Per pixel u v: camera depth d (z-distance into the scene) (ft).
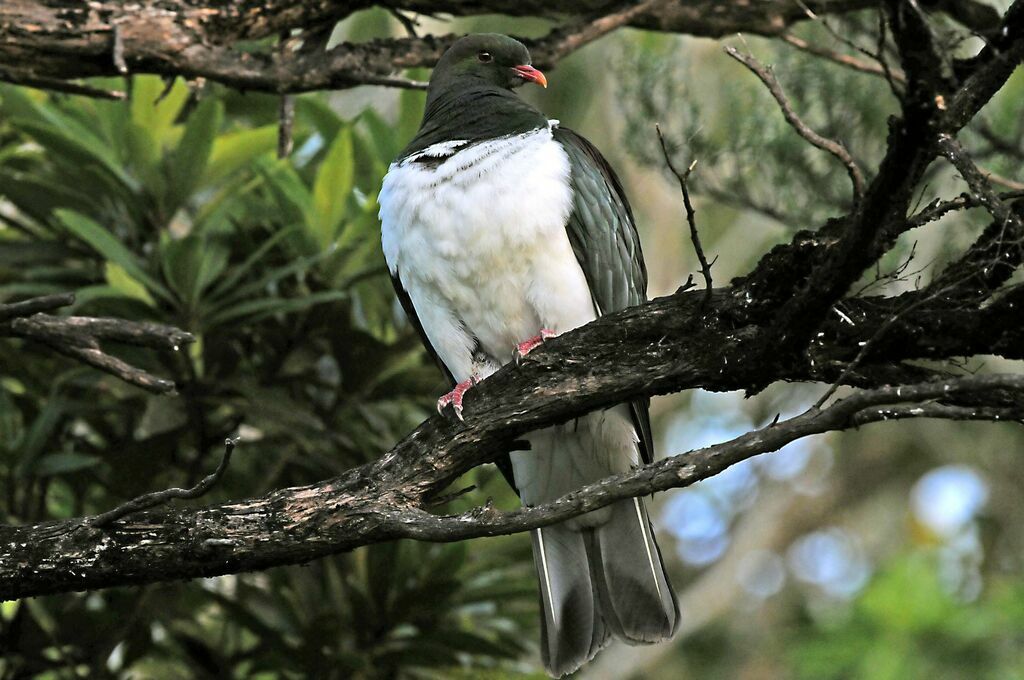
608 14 30.01
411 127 32.24
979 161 36.42
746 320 19.86
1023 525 56.39
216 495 31.04
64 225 30.66
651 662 54.13
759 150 37.52
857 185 16.66
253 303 28.40
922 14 14.71
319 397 31.99
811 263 18.85
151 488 29.50
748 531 59.47
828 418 17.02
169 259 28.40
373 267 29.81
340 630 28.66
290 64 27.43
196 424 29.76
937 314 18.83
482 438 21.17
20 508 30.27
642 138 38.60
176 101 30.48
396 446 21.33
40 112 29.96
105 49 25.62
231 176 32.04
